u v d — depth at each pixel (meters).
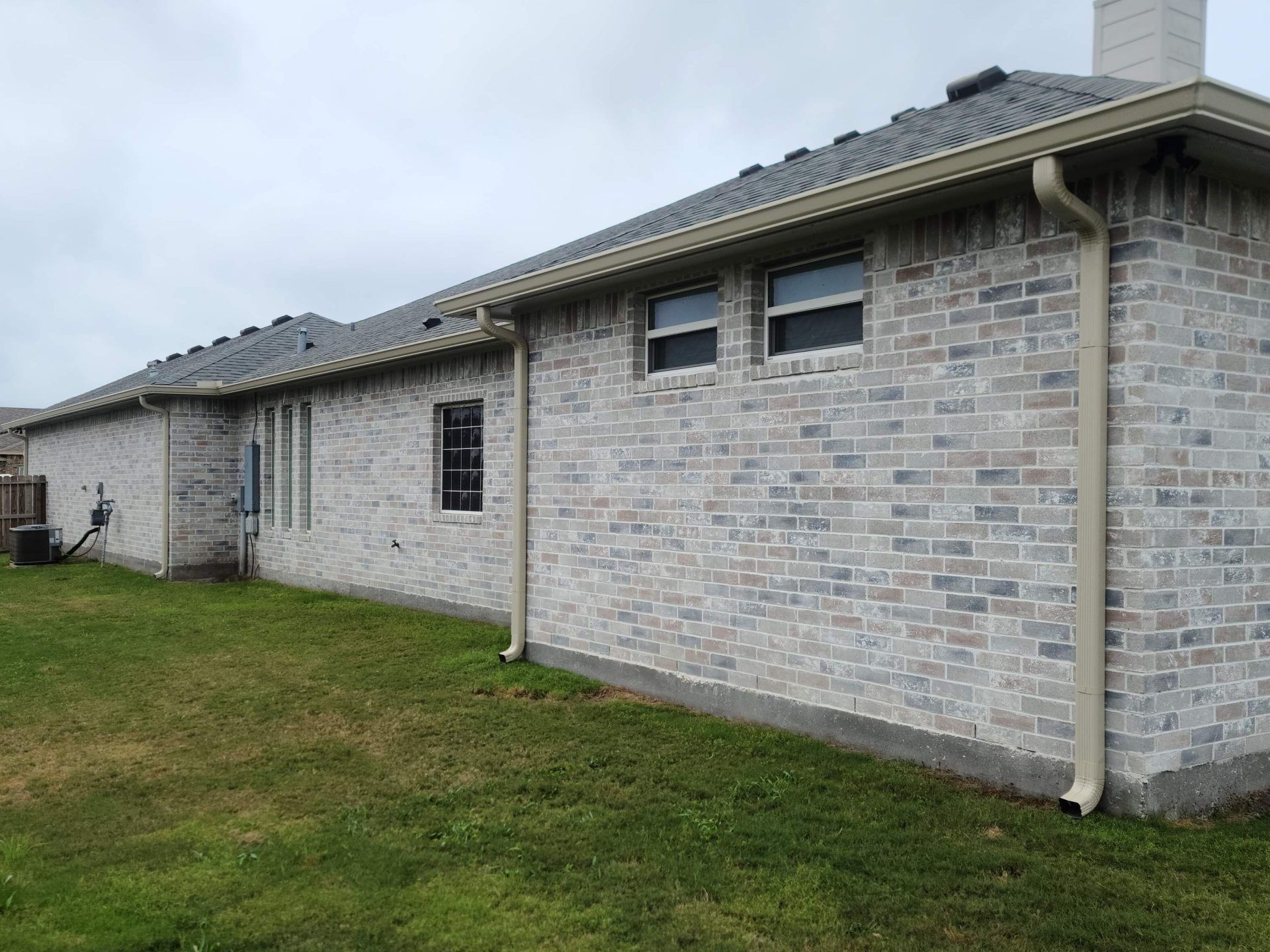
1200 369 4.31
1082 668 4.23
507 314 8.20
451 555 10.70
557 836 4.23
